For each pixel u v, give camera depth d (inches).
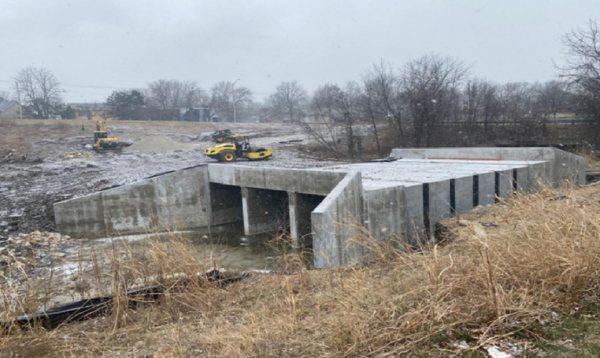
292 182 973.8
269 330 242.4
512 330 200.4
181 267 374.9
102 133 2180.1
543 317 210.1
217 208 1239.5
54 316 340.5
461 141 1940.2
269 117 5398.6
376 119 2204.7
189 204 1195.3
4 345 272.8
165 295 334.0
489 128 1980.8
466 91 2228.1
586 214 289.3
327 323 237.5
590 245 249.8
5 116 3501.5
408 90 1987.0
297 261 459.5
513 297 225.0
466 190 900.0
